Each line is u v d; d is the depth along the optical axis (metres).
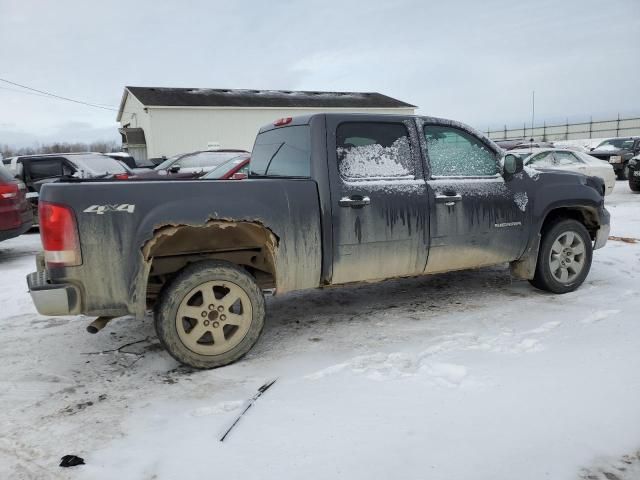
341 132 3.98
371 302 4.98
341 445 2.52
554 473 2.25
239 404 3.01
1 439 2.72
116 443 2.65
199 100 25.94
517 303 4.72
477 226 4.45
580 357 3.39
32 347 4.11
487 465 2.32
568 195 4.91
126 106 30.42
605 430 2.54
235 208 3.48
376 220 3.99
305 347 3.87
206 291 3.49
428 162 4.32
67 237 3.13
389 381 3.20
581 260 5.04
